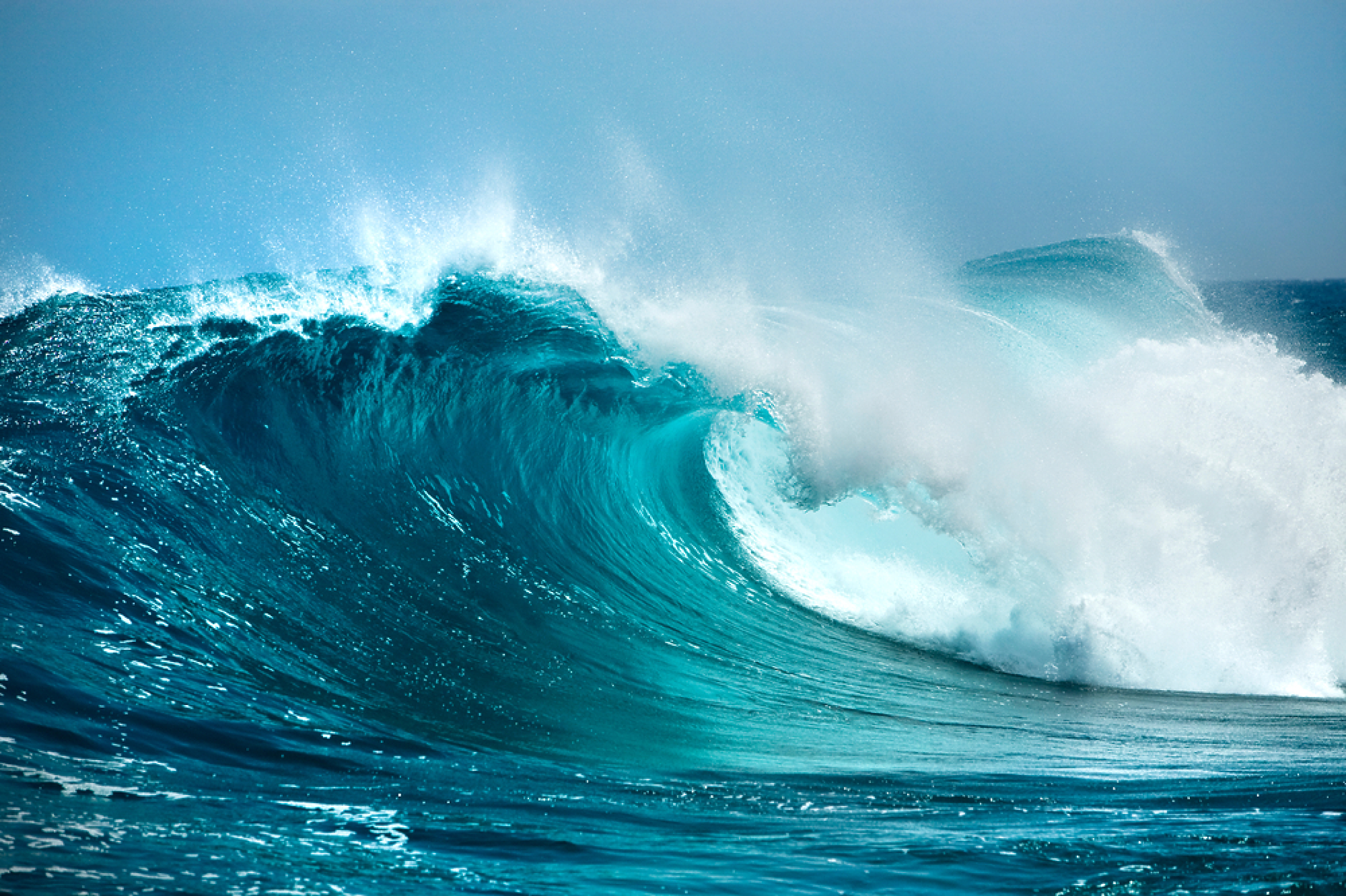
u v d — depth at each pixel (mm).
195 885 2764
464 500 9328
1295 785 5230
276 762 4324
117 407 8148
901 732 6891
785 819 4262
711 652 8461
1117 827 4117
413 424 9633
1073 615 9578
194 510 7156
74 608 5363
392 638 6645
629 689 7020
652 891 3117
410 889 2975
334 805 3834
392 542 8188
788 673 8273
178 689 4848
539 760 5188
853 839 3881
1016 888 3221
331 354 9750
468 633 7195
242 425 8531
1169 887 3229
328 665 5918
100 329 9773
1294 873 3383
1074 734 7070
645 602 9305
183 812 3459
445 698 5973
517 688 6480
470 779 4578
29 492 6434
